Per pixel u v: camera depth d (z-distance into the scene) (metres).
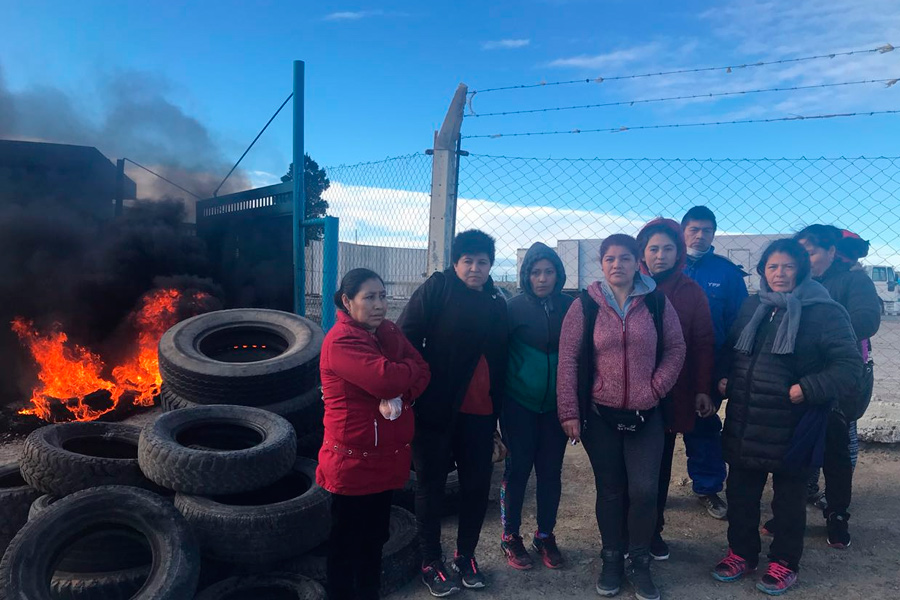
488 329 3.30
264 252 8.28
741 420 3.36
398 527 3.75
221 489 3.38
